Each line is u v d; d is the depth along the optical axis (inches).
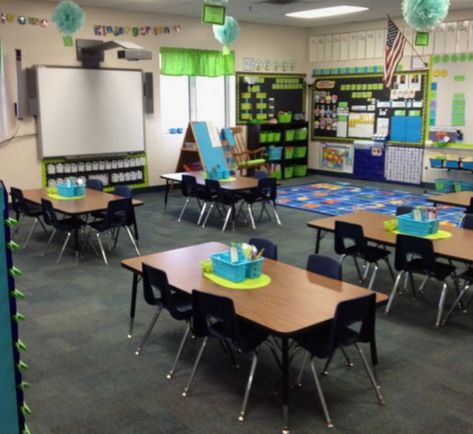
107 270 216.7
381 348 149.1
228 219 294.8
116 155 366.3
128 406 121.3
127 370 137.8
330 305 116.6
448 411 118.6
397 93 405.4
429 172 394.0
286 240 259.9
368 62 421.1
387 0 326.3
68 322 167.2
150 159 385.1
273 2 333.1
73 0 319.6
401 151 409.4
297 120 460.4
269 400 123.3
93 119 349.1
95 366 139.9
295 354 138.5
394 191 384.5
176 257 152.1
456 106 372.5
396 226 180.4
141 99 369.4
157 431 111.9
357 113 436.1
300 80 463.5
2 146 319.9
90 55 341.7
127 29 357.1
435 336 156.9
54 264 223.6
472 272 167.2
